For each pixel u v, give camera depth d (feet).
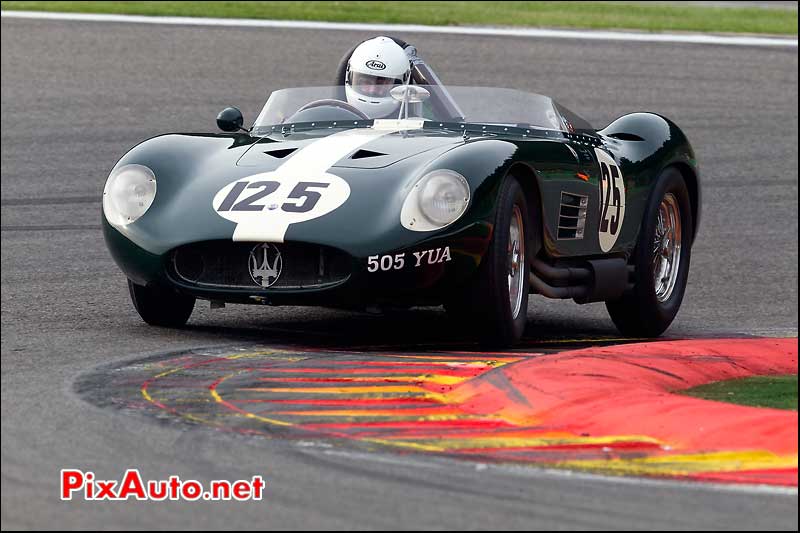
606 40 219.00
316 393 53.88
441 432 47.52
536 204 70.85
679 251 86.38
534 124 78.33
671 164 86.17
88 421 48.16
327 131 76.74
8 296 82.89
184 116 162.81
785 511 38.96
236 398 52.60
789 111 178.70
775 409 49.47
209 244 65.26
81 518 37.09
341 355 64.18
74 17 219.41
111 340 67.36
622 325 83.35
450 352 67.05
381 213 64.39
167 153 70.90
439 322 78.54
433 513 37.91
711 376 58.44
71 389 53.98
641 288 81.97
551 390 51.75
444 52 202.90
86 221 116.37
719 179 146.51
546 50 208.33
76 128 156.46
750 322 89.10
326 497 39.22
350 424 48.47
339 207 64.75
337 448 44.88
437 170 65.46
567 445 46.01
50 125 157.38
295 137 75.05
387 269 63.52
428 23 228.63
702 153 156.87
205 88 177.27
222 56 196.03
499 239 66.39
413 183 65.41
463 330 68.85
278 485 40.34
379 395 53.67
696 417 47.80
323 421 48.83
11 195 127.54
